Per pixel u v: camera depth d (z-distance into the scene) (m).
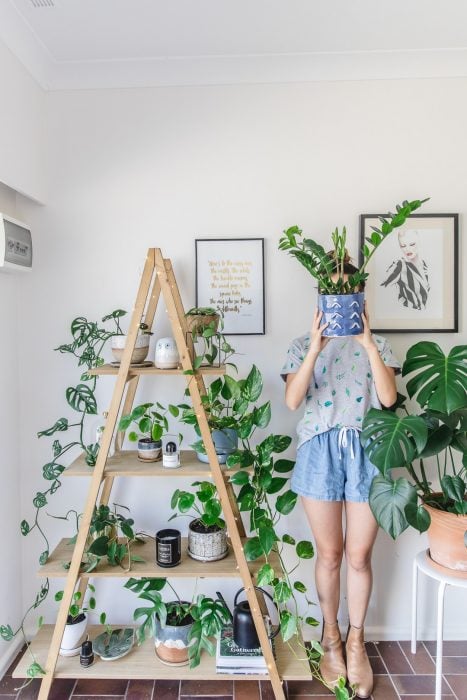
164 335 2.05
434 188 2.03
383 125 2.03
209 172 2.04
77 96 2.04
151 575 1.71
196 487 2.07
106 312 2.06
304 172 2.03
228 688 1.83
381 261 2.02
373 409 1.67
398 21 1.75
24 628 2.06
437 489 2.06
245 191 2.03
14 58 1.76
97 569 1.74
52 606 2.07
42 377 2.06
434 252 2.02
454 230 2.01
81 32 1.77
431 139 2.03
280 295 2.04
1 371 1.91
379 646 2.04
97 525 1.79
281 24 1.75
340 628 2.06
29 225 2.04
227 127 2.03
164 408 2.00
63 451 1.99
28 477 2.07
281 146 2.03
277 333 2.05
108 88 2.03
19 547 2.05
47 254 2.05
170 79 2.01
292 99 2.03
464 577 1.68
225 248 2.03
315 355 1.64
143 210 2.04
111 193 2.04
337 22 1.74
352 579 1.82
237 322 2.04
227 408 1.93
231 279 2.04
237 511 1.91
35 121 1.95
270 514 1.88
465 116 2.02
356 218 2.04
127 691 1.82
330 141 2.03
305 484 1.76
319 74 2.01
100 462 1.68
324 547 1.80
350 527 1.78
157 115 2.03
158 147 2.04
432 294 2.02
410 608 2.08
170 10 1.66
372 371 1.68
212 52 1.92
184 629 1.78
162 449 1.97
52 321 2.06
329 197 2.03
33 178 1.93
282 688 1.77
